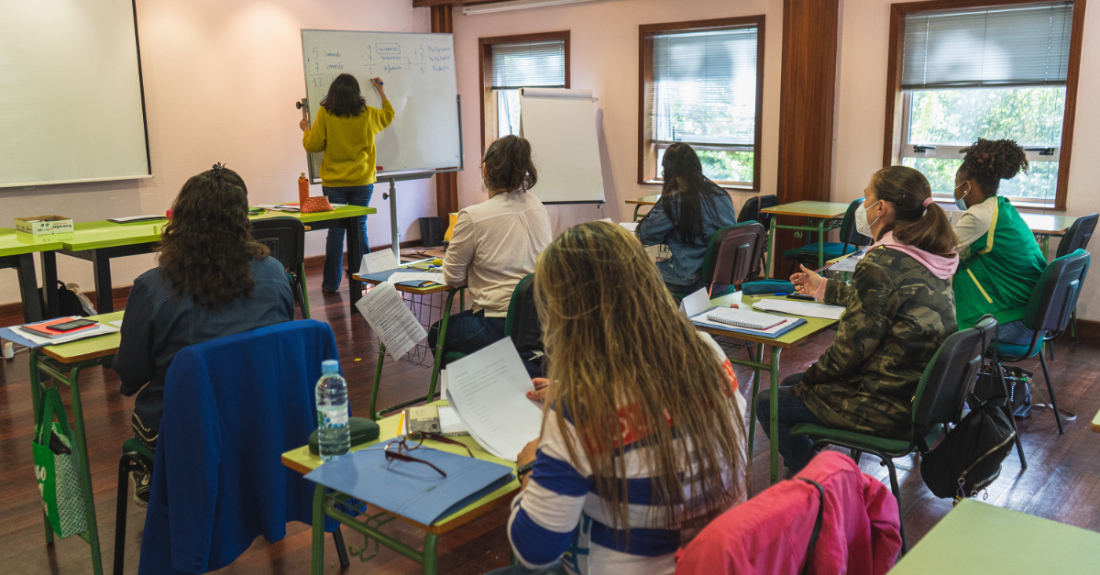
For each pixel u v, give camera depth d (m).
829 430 2.18
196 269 1.94
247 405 1.85
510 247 2.99
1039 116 5.06
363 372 4.11
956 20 5.28
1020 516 1.14
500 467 1.36
